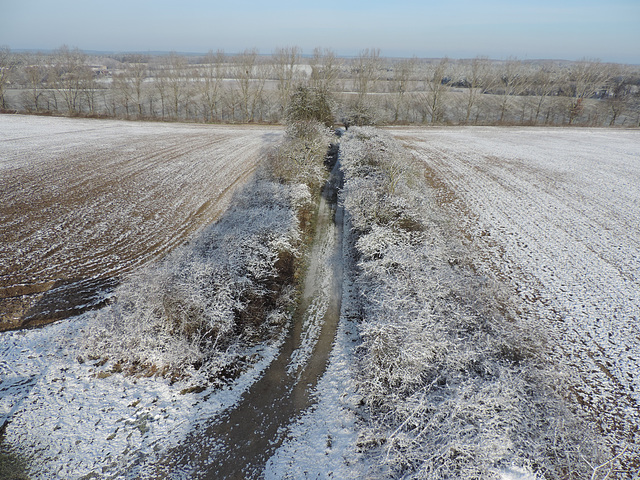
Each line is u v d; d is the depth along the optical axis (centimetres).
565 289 1498
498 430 795
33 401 927
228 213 2030
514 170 3162
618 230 2038
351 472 805
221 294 1186
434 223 1702
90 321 1144
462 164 3319
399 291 1180
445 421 816
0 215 1925
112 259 1566
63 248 1634
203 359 1073
